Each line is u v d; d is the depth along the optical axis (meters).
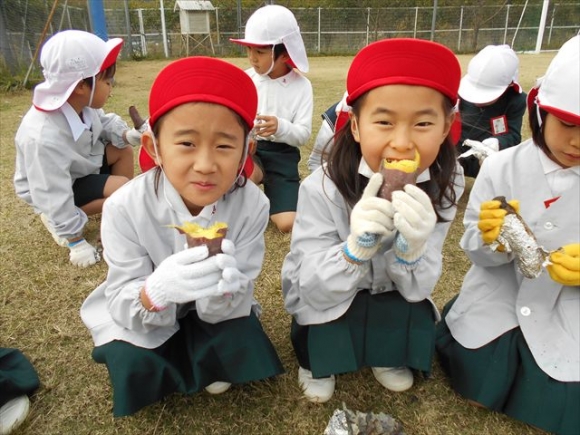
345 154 0.86
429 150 0.75
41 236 1.50
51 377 0.96
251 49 1.61
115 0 8.32
